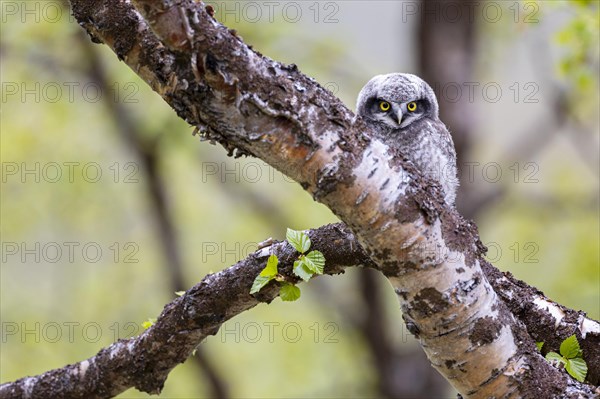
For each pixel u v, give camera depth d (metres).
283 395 17.08
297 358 17.11
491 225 17.19
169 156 15.09
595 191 16.27
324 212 16.36
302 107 4.28
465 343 4.66
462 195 13.87
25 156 15.29
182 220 16.67
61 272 16.75
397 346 16.70
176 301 6.01
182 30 4.02
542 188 17.34
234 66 4.14
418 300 4.59
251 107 4.22
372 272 14.99
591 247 16.39
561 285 16.27
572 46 9.97
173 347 6.05
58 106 14.27
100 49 13.30
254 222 17.11
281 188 16.48
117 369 6.23
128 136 13.91
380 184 4.39
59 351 15.98
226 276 5.79
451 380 4.85
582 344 5.61
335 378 17.20
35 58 13.75
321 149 4.32
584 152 15.63
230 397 14.67
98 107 14.36
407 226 4.43
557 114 15.09
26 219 16.17
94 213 16.38
